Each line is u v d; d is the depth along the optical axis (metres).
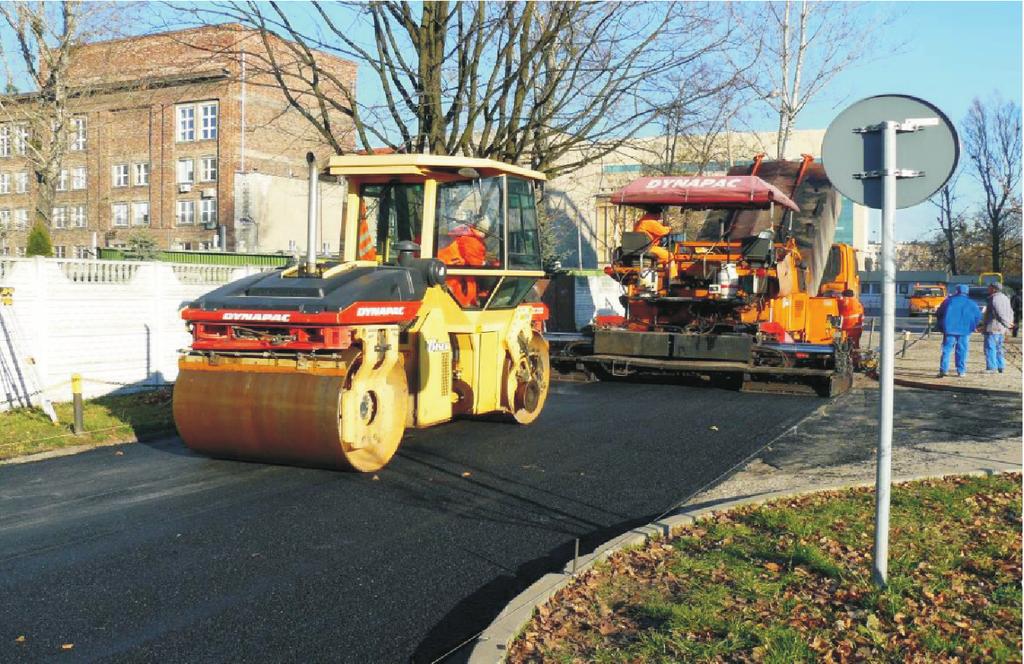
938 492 8.13
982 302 46.12
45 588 6.06
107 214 54.81
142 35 26.22
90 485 8.80
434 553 6.84
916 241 60.41
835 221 19.12
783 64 28.22
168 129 52.81
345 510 7.93
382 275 9.38
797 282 17.31
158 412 12.76
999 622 5.21
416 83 17.05
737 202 16.16
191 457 10.06
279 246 48.34
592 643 5.08
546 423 12.16
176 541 7.06
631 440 10.99
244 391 8.89
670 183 16.52
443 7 16.94
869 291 67.06
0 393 12.77
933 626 5.13
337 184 11.31
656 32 17.58
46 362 13.45
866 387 16.59
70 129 26.91
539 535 7.29
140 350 15.03
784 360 15.37
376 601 5.91
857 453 10.21
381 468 9.47
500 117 17.66
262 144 52.78
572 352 17.30
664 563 6.32
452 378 10.76
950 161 5.40
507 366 11.63
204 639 5.30
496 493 8.53
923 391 16.08
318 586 6.15
